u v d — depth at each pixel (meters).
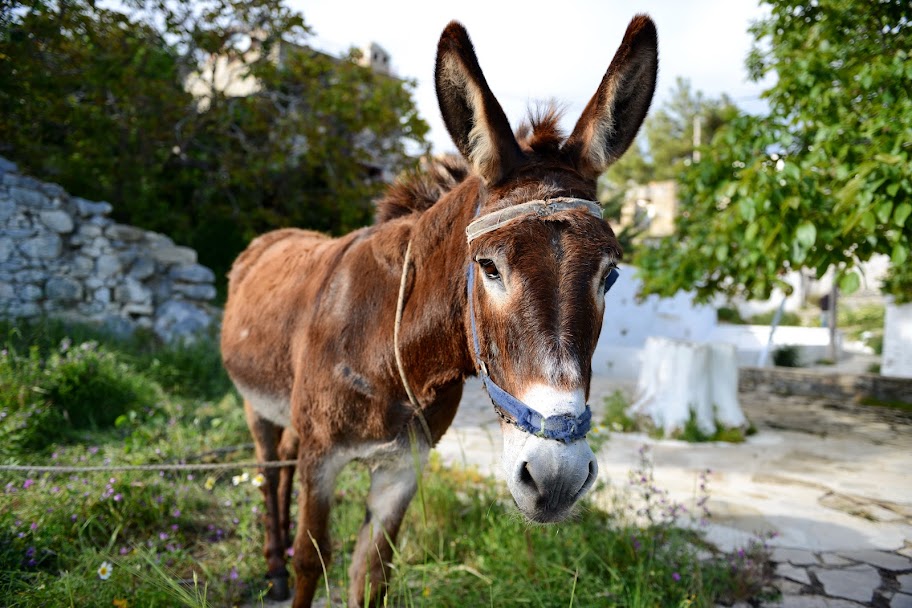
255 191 11.40
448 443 5.30
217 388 6.35
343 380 1.98
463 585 2.57
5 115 8.65
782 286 5.12
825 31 4.89
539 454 1.22
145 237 8.66
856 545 3.29
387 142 12.59
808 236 3.61
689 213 6.62
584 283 1.28
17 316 6.77
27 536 2.58
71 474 3.40
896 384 7.97
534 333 1.24
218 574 2.76
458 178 2.15
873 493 4.19
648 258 6.38
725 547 3.20
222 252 10.98
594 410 7.41
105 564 2.16
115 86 9.05
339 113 10.94
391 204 2.30
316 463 2.06
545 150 1.63
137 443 3.84
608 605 2.35
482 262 1.40
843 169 3.74
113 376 5.18
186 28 10.22
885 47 4.58
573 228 1.34
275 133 10.95
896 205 3.39
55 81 8.77
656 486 4.24
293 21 10.58
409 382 1.89
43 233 7.38
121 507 3.06
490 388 1.45
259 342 2.62
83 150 9.68
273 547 2.75
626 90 1.65
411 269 1.92
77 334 6.44
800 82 4.39
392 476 2.13
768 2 5.33
